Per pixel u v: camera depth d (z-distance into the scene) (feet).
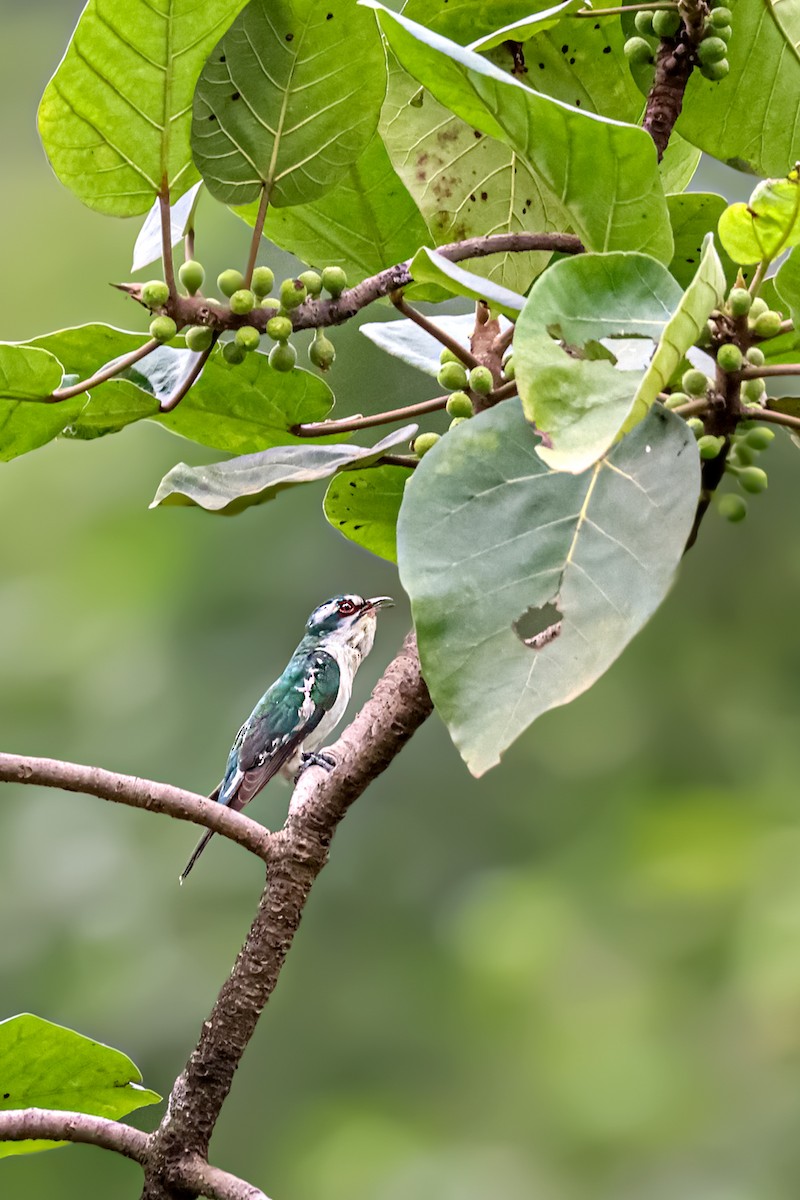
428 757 53.47
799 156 18.61
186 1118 17.01
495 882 51.62
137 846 51.39
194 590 51.80
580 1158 47.55
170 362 18.74
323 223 19.20
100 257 60.18
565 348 13.44
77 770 16.70
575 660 13.16
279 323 15.97
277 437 19.11
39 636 52.65
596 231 15.24
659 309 13.73
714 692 54.29
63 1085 18.02
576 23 18.43
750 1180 45.37
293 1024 49.85
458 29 18.47
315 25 15.72
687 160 20.75
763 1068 47.52
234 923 49.62
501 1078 48.96
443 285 14.75
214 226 49.21
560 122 14.35
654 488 13.85
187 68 15.49
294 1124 48.67
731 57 18.16
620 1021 49.06
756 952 48.24
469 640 13.34
